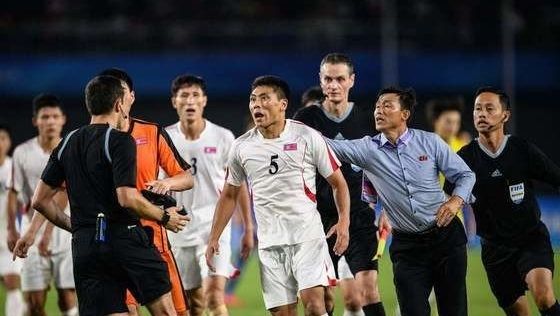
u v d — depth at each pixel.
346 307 31.73
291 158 27.53
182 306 28.92
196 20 95.50
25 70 89.88
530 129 89.69
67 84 90.06
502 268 30.30
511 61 87.69
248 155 27.77
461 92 90.88
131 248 24.33
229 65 90.81
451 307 27.98
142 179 27.89
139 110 90.50
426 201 27.91
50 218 25.73
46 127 35.66
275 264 27.89
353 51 90.00
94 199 24.28
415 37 91.44
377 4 94.62
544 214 73.88
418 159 27.94
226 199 28.61
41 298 36.03
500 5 94.25
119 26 92.88
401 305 27.86
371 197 29.33
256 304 47.22
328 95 31.86
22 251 28.83
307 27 92.12
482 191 29.95
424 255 27.98
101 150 24.17
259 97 27.38
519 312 30.86
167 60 90.38
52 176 25.12
